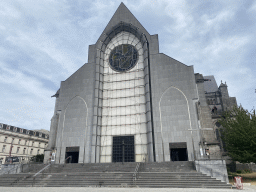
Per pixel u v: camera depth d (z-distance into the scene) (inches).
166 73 1469.0
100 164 1127.6
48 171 1096.8
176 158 1498.5
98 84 1579.7
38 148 2815.0
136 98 1523.1
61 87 1656.0
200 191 639.1
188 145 1261.1
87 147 1414.9
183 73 1435.8
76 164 1154.7
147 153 1350.9
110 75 1649.9
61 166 1158.3
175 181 799.1
